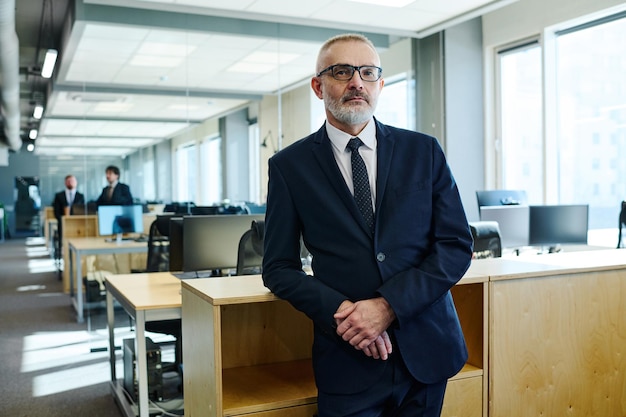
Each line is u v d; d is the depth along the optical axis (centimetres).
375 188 152
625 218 427
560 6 532
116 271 591
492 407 197
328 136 157
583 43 532
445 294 157
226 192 617
